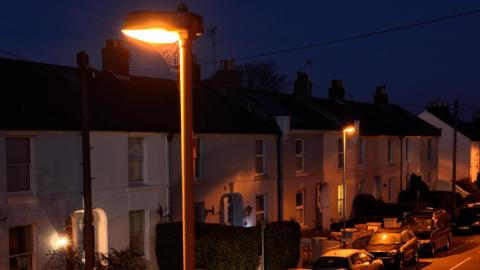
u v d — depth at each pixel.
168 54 7.32
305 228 32.03
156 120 23.14
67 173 18.88
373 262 21.92
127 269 18.77
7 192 17.16
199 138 25.23
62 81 22.78
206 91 31.66
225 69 33.97
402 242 25.91
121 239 20.77
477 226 37.53
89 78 16.25
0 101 18.39
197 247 21.45
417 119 53.09
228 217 27.30
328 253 21.20
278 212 30.19
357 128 37.31
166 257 21.75
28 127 17.53
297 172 31.95
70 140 19.06
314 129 33.03
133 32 6.90
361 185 39.56
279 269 23.36
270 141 29.81
